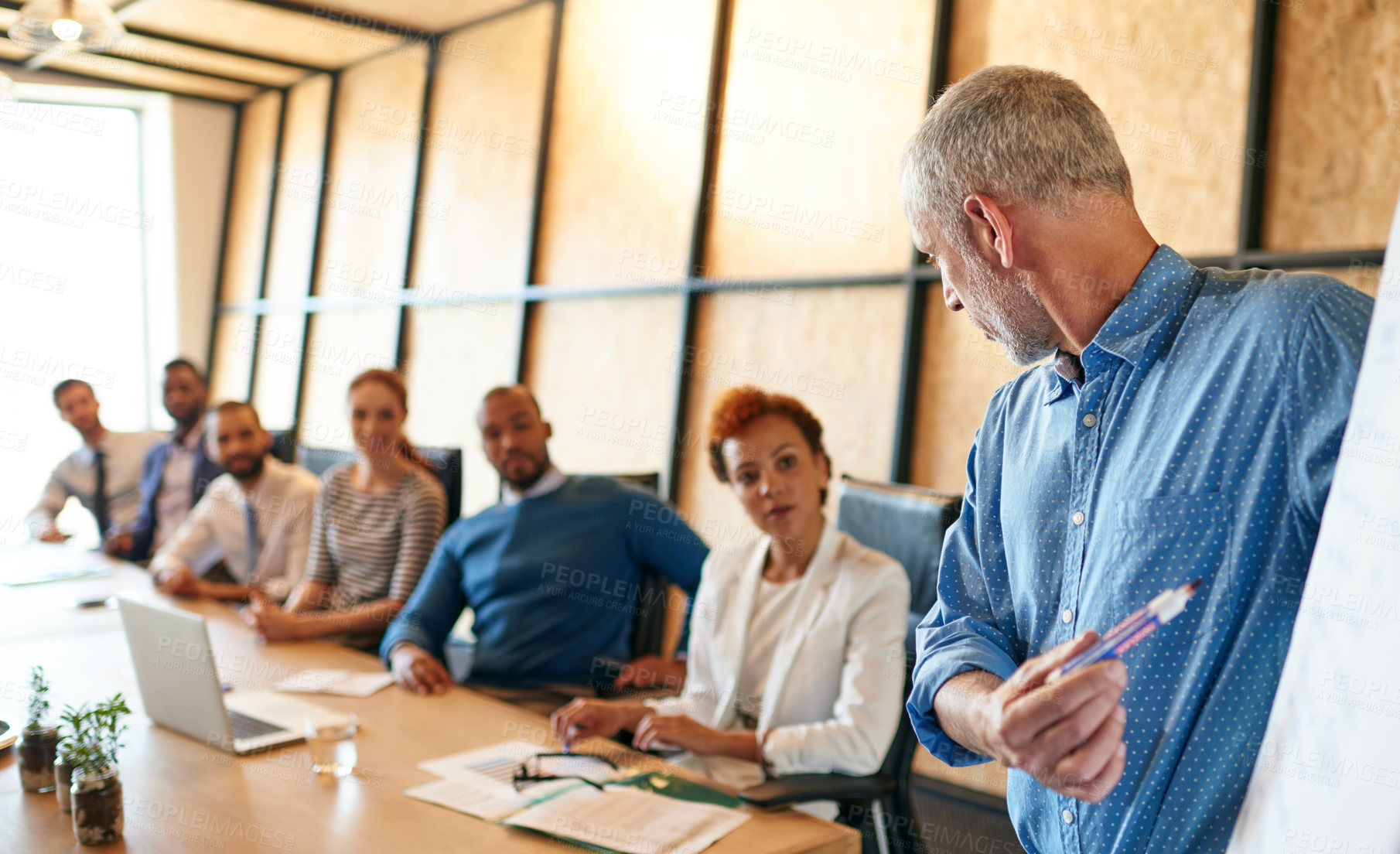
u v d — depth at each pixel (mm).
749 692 2064
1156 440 932
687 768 1886
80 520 6715
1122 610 926
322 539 3154
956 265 1061
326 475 3203
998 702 842
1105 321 990
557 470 2781
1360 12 2170
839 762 1781
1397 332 394
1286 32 2297
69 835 1391
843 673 1907
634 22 4047
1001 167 979
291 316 6219
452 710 2035
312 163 6137
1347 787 374
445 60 5121
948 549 1207
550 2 4457
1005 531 1109
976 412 2832
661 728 1800
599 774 1664
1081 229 971
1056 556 1032
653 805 1532
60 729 1609
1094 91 2676
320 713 1975
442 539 2869
